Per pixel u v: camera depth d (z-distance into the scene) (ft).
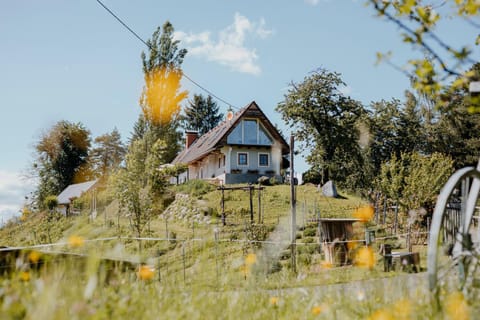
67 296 8.63
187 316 9.62
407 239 50.19
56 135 217.36
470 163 151.43
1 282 10.50
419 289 11.62
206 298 11.10
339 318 10.67
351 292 12.82
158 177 73.97
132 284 12.56
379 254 35.53
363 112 158.40
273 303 11.70
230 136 129.29
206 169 147.95
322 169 148.56
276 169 132.26
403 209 63.21
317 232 61.72
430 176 63.21
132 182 70.74
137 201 70.13
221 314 10.21
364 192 106.42
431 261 11.73
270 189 110.22
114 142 230.07
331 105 151.74
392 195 65.36
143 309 9.72
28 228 144.56
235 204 97.45
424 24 11.30
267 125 131.34
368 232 35.58
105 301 9.36
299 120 150.82
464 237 13.03
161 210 104.63
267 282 15.71
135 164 72.13
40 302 7.43
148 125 142.92
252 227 66.74
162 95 142.20
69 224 118.01
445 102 11.70
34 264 11.47
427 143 161.68
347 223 43.50
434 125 158.61
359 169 149.59
